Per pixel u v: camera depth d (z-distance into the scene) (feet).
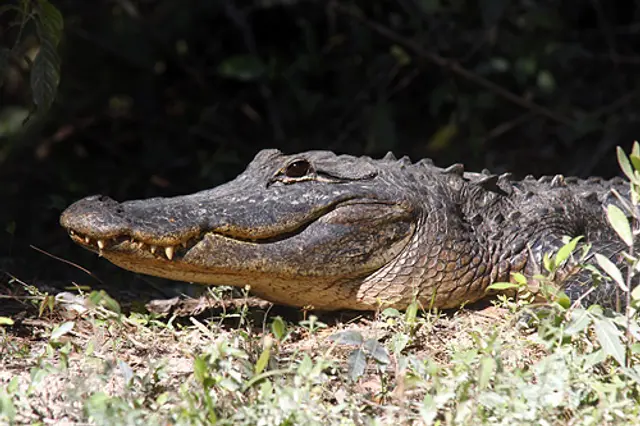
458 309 30.09
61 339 25.44
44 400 21.16
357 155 56.08
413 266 29.07
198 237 26.43
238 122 59.88
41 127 56.34
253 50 58.34
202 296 31.01
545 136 58.13
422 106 59.72
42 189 53.78
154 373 21.61
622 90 59.21
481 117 56.80
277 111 57.77
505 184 32.78
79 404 20.81
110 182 54.19
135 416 19.12
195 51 60.44
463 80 57.98
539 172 55.47
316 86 59.93
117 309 24.21
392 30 59.26
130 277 37.32
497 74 58.70
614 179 38.60
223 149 56.44
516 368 21.62
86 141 57.72
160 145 56.59
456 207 30.35
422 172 30.76
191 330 26.94
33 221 50.31
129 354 24.86
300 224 27.66
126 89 59.41
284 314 30.04
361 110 58.03
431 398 19.70
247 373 21.42
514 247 30.83
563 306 23.71
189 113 59.00
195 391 21.01
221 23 60.64
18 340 26.13
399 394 20.38
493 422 19.75
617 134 54.65
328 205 27.89
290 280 27.94
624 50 61.41
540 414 19.81
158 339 25.98
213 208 26.81
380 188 28.78
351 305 29.25
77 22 57.41
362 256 28.43
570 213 33.35
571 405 20.24
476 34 58.03
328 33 60.18
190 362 24.02
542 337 22.13
